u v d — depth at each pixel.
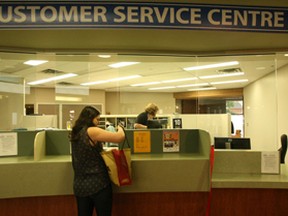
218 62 3.98
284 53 3.20
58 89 5.63
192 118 6.12
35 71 5.05
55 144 2.59
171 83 7.23
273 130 5.51
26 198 2.31
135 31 2.36
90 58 3.48
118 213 2.38
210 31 2.22
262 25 2.18
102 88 8.31
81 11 2.10
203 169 2.30
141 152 2.58
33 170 2.20
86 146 1.93
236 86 7.84
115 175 2.00
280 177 2.40
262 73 5.51
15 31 2.33
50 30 2.29
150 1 2.10
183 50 3.08
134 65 4.52
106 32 2.38
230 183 2.28
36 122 5.10
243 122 8.09
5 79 5.07
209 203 2.27
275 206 2.31
